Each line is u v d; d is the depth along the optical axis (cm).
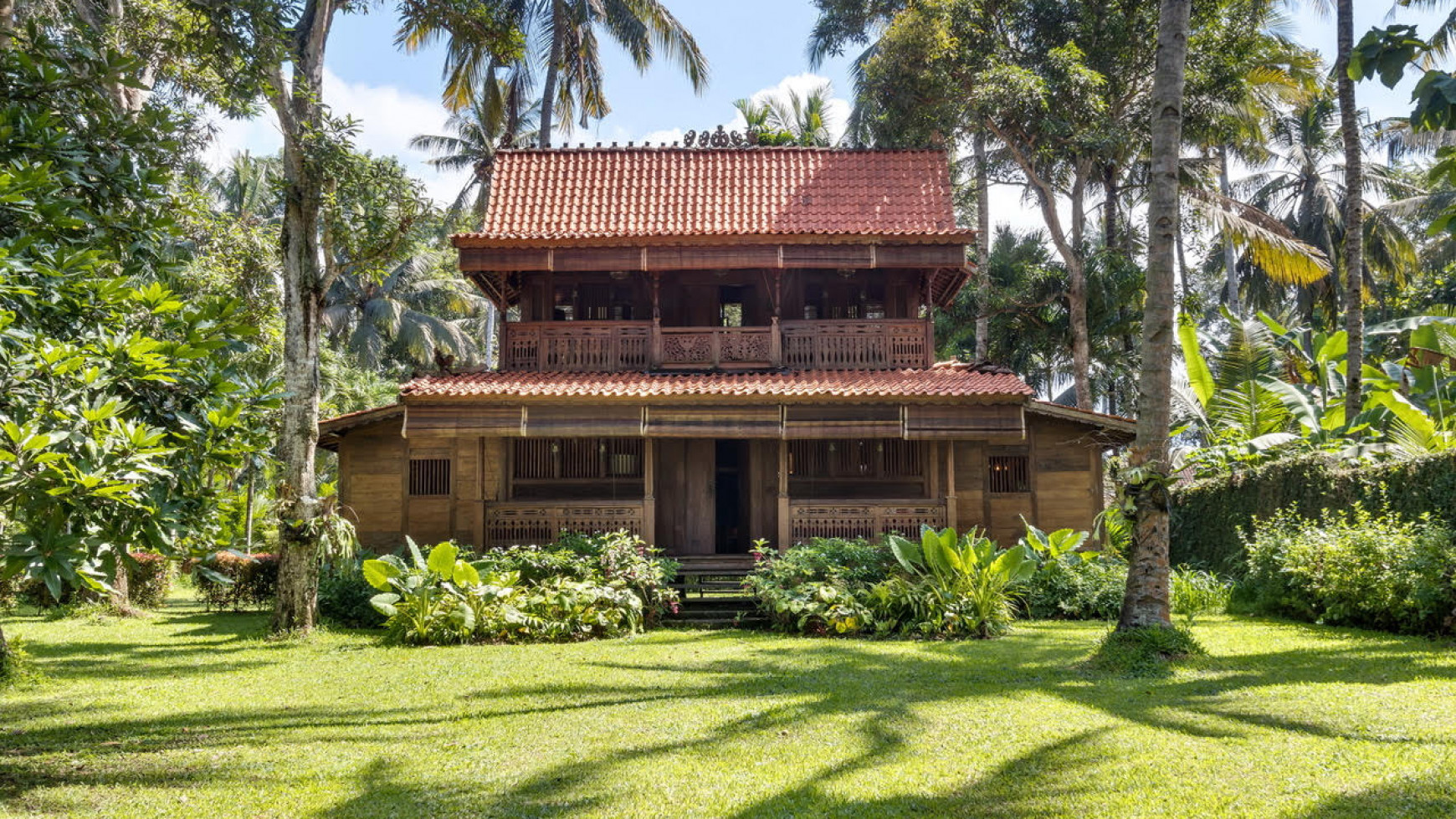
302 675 937
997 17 2375
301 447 1241
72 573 512
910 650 1073
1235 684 768
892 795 517
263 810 500
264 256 1698
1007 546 1630
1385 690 715
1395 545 1068
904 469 1706
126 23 1388
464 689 845
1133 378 2828
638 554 1430
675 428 1516
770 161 1920
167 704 793
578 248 1675
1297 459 1440
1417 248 3662
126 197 793
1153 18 2261
